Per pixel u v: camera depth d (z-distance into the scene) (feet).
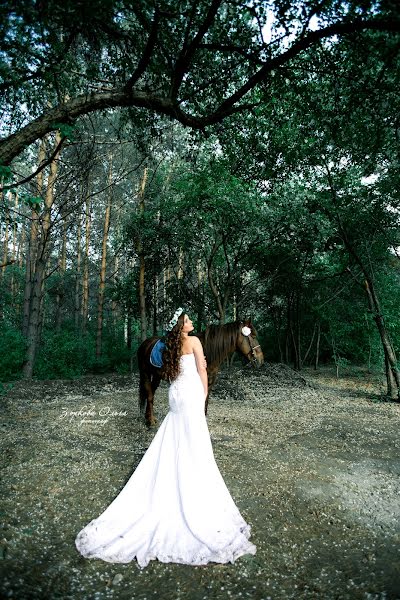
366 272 31.24
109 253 75.31
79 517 11.12
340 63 16.19
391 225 33.06
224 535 9.89
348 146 23.90
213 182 34.40
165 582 8.58
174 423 11.13
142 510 10.55
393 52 13.09
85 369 45.75
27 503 11.80
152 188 45.96
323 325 48.26
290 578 8.82
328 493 13.20
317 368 49.14
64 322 74.79
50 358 42.37
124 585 8.43
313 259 46.06
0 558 8.97
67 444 17.17
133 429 19.65
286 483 13.85
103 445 17.16
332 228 35.68
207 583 8.58
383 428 21.49
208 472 10.69
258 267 47.88
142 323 46.09
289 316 50.11
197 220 38.68
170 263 48.24
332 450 17.63
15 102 16.74
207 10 14.84
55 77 14.71
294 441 18.69
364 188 32.07
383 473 15.14
